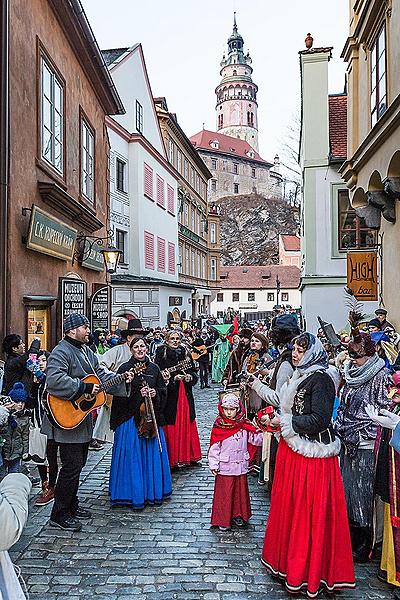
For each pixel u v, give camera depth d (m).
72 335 5.59
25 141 8.16
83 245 11.34
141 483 5.86
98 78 13.04
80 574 4.40
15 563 4.59
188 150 37.59
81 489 6.50
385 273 10.67
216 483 5.36
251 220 91.12
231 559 4.66
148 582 4.26
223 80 114.94
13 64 7.69
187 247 37.06
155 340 14.24
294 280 71.50
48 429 5.61
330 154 17.78
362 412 4.60
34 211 7.91
